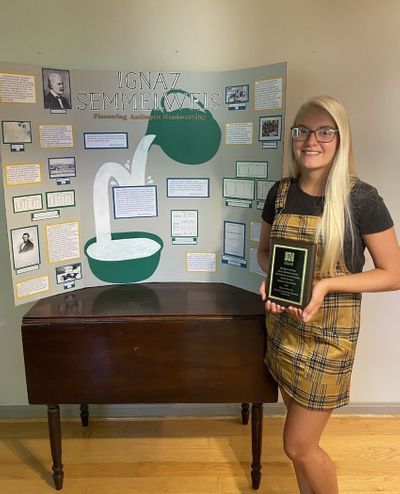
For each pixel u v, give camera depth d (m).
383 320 2.36
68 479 2.05
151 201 2.09
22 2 2.04
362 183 1.49
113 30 2.08
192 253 2.14
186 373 1.85
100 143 2.00
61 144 1.94
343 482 2.03
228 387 1.86
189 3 2.06
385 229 1.45
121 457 2.19
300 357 1.57
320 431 1.60
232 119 1.94
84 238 2.07
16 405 2.45
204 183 2.06
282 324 1.64
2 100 1.75
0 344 2.35
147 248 2.14
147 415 2.49
